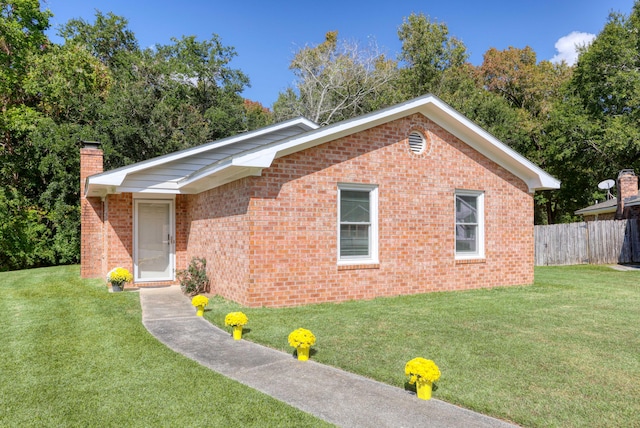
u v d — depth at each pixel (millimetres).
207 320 7754
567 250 20344
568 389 4352
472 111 30875
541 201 37250
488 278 11461
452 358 5336
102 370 5016
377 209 9938
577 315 7812
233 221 9422
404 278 10234
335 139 9461
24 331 6852
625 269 17641
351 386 4555
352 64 31891
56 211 21625
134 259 12453
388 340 6148
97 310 8562
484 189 11484
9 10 24422
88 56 26531
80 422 3707
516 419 3723
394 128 10203
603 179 31578
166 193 12195
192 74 29359
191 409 3939
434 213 10695
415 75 35250
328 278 9320
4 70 23359
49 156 21891
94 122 24844
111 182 10820
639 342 6023
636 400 4082
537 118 35938
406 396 4285
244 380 4746
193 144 25859
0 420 3762
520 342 6008
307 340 5336
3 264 20266
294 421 3695
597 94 30578
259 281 8641
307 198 9156
